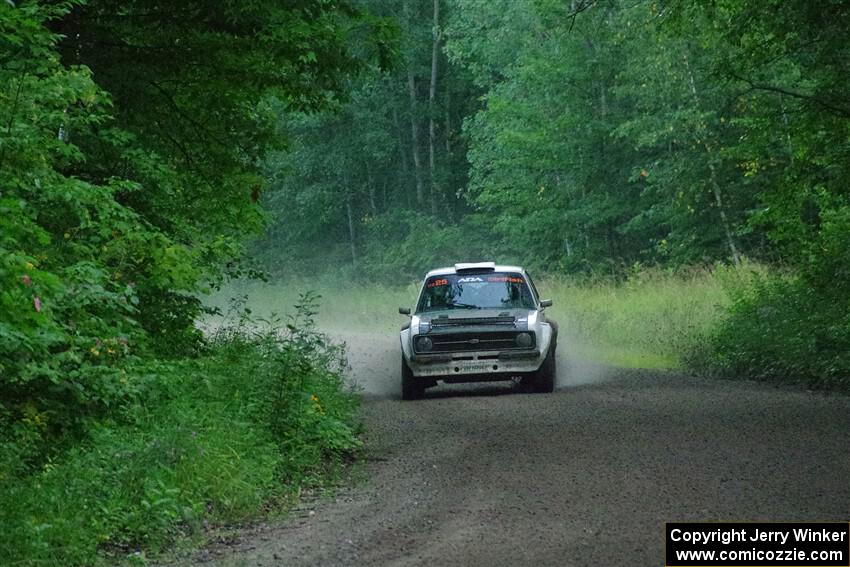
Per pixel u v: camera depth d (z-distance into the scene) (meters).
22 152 16.77
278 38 24.20
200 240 26.78
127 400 15.59
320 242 108.25
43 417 14.70
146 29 25.72
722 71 33.56
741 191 60.16
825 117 32.19
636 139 63.72
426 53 97.69
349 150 97.12
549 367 29.98
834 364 29.16
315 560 12.73
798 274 36.47
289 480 17.66
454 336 29.84
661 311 44.50
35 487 13.59
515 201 75.12
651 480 16.66
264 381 20.44
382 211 105.75
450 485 17.12
